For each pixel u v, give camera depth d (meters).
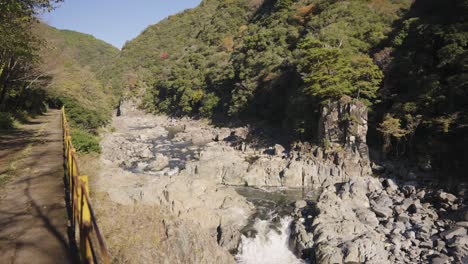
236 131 60.84
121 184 18.88
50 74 42.91
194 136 61.84
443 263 16.62
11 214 9.13
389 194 28.36
